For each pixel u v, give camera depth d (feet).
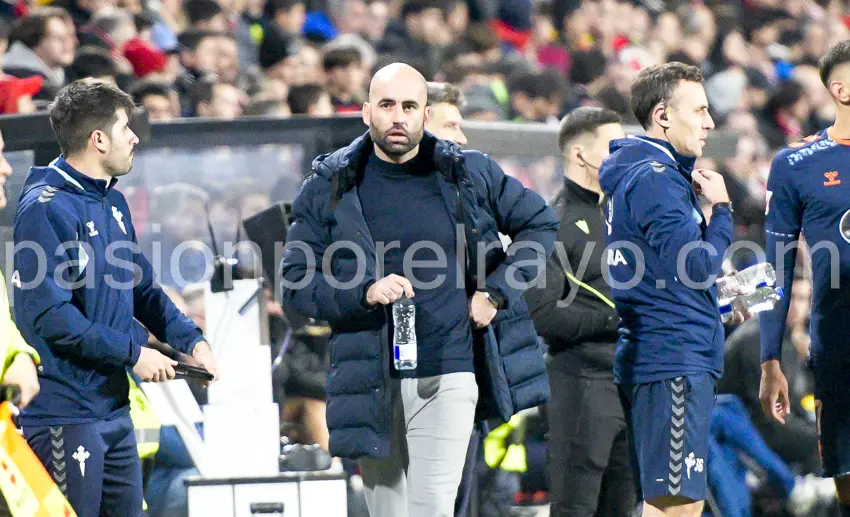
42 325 51.70
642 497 58.39
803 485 75.00
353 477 73.41
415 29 125.08
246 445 63.62
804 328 80.59
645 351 56.08
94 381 53.31
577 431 67.10
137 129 64.80
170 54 100.12
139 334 55.93
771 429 76.48
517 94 106.11
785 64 160.76
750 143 114.62
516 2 140.46
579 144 67.56
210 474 63.31
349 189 55.62
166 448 70.49
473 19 138.41
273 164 73.77
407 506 57.47
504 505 76.79
